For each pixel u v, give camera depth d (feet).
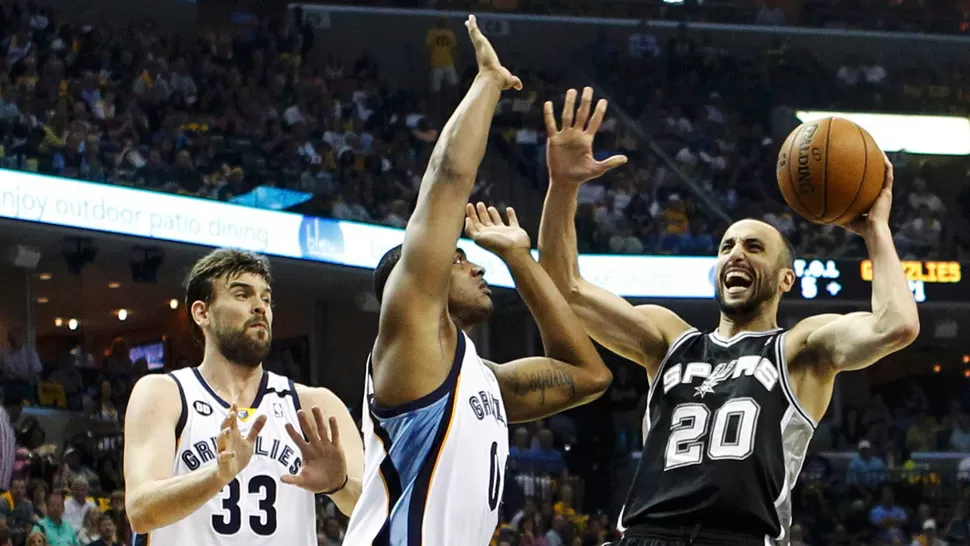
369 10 64.75
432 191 9.75
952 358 60.18
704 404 12.24
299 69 59.77
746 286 12.57
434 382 9.62
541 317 11.28
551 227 12.68
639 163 60.90
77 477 37.09
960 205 61.62
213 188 43.88
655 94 65.26
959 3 70.64
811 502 48.55
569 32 67.56
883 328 11.43
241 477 12.01
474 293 10.47
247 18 62.44
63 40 52.44
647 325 13.06
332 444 10.25
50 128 44.96
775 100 66.28
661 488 12.07
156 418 11.85
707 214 58.75
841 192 12.25
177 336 55.83
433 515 9.46
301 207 46.50
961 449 53.16
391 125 58.75
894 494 49.21
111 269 47.85
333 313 54.49
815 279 52.16
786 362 12.18
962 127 66.59
